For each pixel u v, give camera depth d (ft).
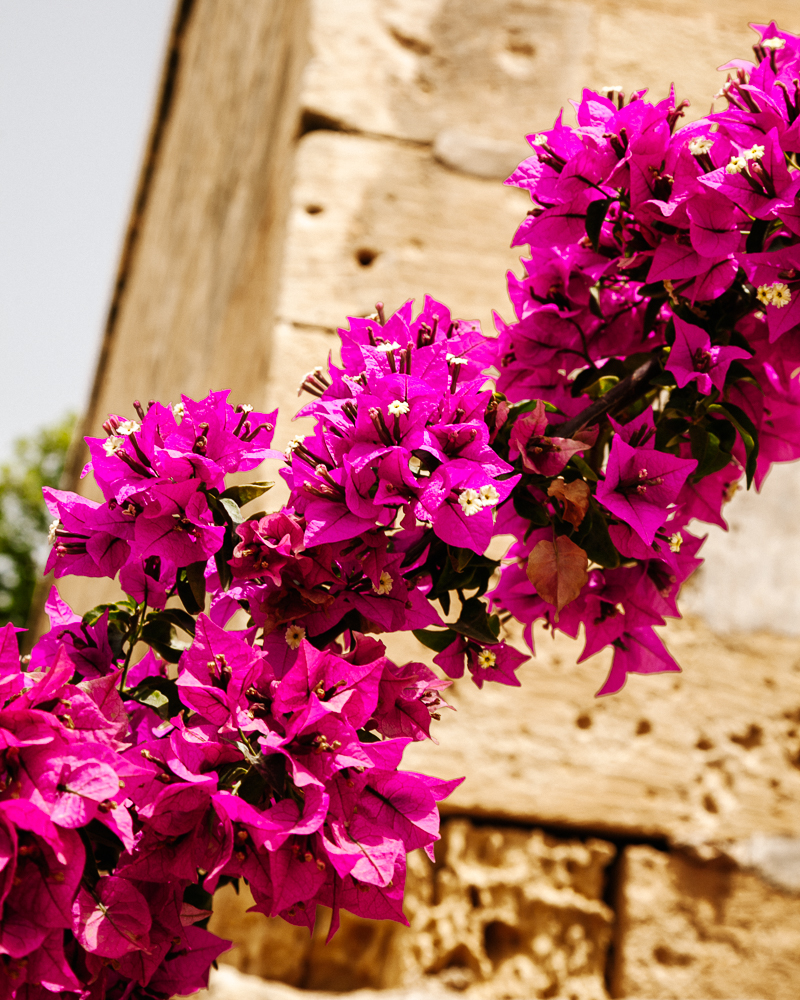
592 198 3.57
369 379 3.35
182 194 11.42
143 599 3.41
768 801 5.33
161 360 10.69
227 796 3.06
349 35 6.15
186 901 3.26
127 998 3.21
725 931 5.09
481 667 3.51
